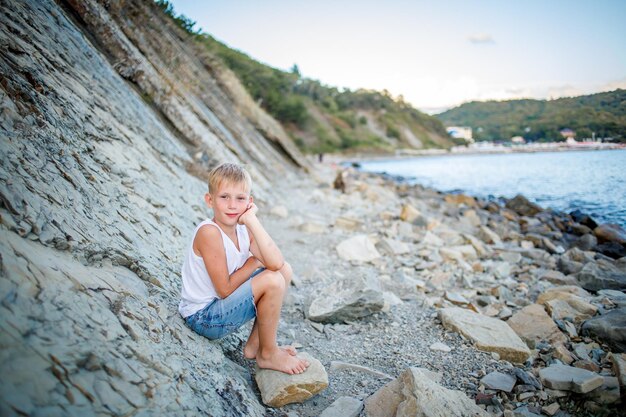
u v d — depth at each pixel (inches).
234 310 93.7
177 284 116.3
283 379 100.3
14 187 79.8
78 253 85.1
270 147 747.4
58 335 62.0
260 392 100.6
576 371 111.0
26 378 53.4
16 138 93.6
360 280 161.2
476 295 189.5
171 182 191.6
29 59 131.6
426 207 495.8
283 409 98.5
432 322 154.1
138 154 175.8
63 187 97.0
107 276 86.7
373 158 2596.0
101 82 195.9
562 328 144.9
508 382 110.7
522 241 314.3
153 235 128.3
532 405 103.3
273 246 94.2
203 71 577.3
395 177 1077.8
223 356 100.4
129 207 127.4
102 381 62.8
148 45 363.9
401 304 173.6
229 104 627.5
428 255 252.4
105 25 262.8
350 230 311.1
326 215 376.5
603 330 135.0
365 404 101.1
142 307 86.6
